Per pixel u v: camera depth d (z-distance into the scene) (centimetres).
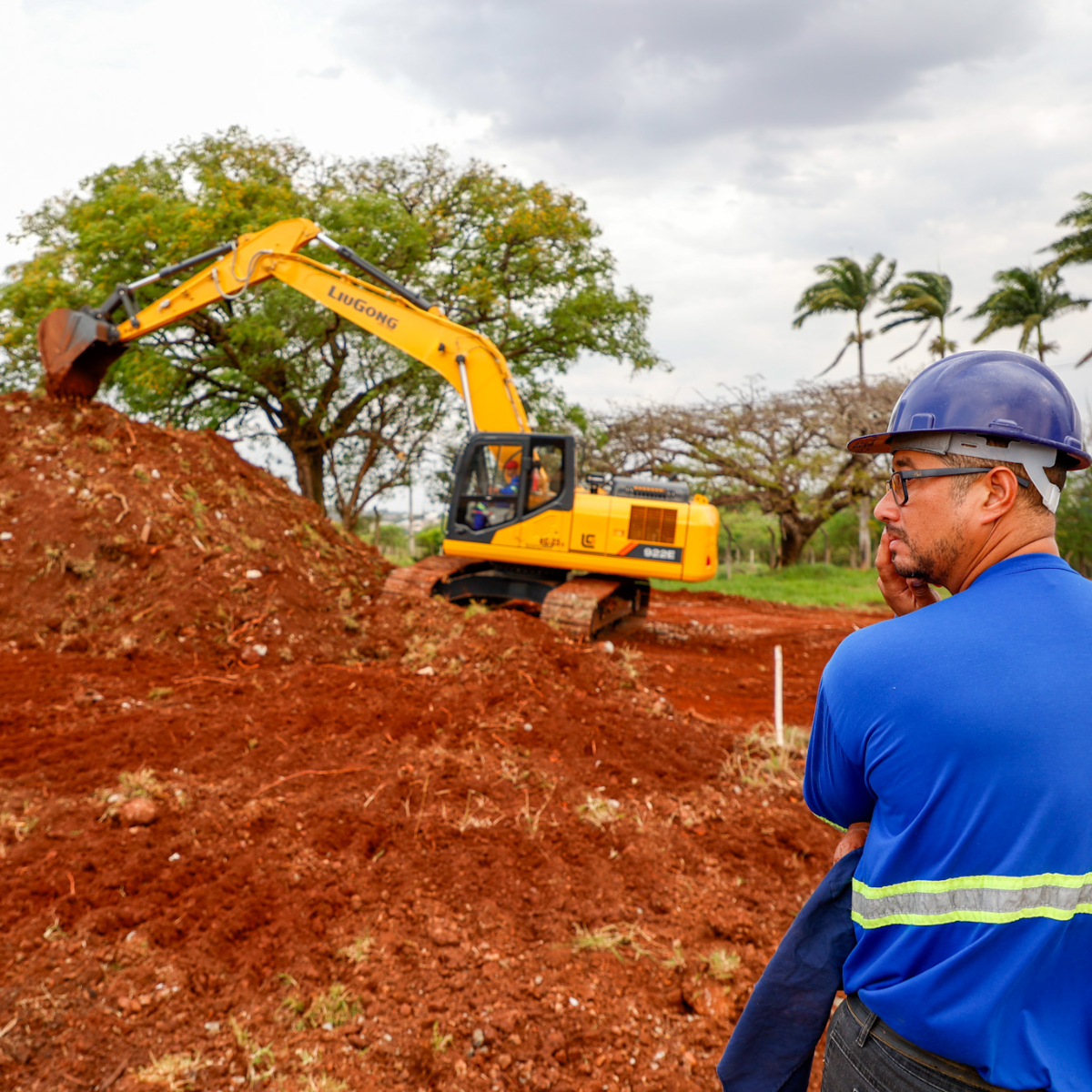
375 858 435
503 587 1130
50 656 754
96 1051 290
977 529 140
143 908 365
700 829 501
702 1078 309
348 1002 331
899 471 150
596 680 766
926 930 124
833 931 152
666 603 1794
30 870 382
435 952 364
